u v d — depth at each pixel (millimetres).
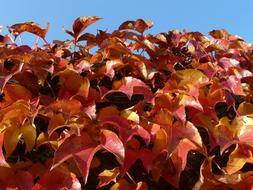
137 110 846
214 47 1069
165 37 1135
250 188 760
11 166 764
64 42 1095
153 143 797
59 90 894
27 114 782
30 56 888
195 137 762
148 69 942
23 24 1031
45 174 738
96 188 772
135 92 852
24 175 738
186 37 1144
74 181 728
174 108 815
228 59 985
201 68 944
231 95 903
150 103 879
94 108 822
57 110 796
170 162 789
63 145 719
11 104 810
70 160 753
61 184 729
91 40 1086
